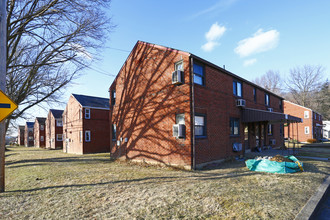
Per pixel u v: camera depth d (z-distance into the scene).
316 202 4.69
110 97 15.55
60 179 7.89
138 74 12.52
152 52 11.63
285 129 33.50
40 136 44.53
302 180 6.60
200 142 9.74
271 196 5.11
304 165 9.45
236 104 12.98
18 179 8.37
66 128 26.80
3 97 5.72
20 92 12.27
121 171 9.27
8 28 10.20
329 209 4.79
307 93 47.75
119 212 4.35
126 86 13.58
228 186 6.04
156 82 11.21
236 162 11.02
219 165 10.26
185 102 9.61
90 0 10.50
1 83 6.14
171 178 7.36
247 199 4.89
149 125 11.47
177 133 9.54
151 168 10.04
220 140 11.16
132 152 12.59
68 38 11.31
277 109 20.11
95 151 23.19
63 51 11.70
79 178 7.91
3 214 4.53
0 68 6.15
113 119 15.03
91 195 5.61
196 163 9.38
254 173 7.85
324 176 7.30
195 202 4.76
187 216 4.05
